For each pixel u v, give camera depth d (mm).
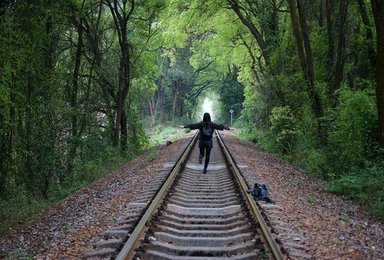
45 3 18500
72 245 7590
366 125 16766
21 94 16141
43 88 18672
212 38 43219
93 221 9438
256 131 41094
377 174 14070
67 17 22453
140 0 29047
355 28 23266
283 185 13977
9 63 14312
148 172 16938
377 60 15289
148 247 6930
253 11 32812
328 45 23969
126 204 10750
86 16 25453
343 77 25031
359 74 22344
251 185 12500
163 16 33750
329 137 19828
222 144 26047
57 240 8055
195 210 9891
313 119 23188
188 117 88562
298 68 26828
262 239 7191
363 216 10961
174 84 75625
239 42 41188
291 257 6344
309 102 24094
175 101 77812
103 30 28609
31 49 16719
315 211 10492
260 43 32094
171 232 7938
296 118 25656
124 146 30344
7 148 16344
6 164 16375
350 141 17031
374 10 15125
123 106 30297
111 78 29516
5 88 14188
